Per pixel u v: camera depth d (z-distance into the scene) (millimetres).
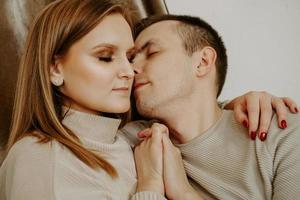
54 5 893
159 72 1015
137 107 1041
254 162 943
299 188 884
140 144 971
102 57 858
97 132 893
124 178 875
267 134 946
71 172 785
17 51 1151
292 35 1672
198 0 1635
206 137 1007
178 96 1015
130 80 895
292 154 911
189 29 1075
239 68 1651
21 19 1172
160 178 893
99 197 790
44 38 873
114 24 868
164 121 1039
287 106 998
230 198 949
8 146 930
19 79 931
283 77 1668
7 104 1124
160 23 1086
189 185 927
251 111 973
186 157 1021
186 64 1036
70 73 861
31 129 893
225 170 967
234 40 1651
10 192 787
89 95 855
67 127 875
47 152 795
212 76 1075
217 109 1067
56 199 728
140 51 1059
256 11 1662
